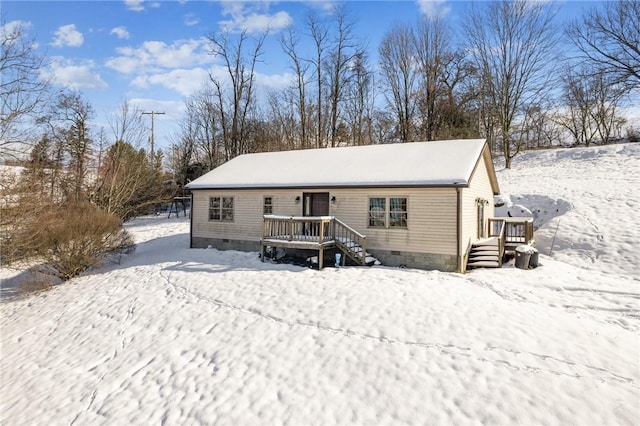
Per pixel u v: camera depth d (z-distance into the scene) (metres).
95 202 23.67
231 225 16.34
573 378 5.48
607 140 33.69
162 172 35.78
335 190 14.06
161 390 6.54
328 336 7.37
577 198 16.72
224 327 8.38
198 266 13.49
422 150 15.11
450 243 12.05
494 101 29.55
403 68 32.81
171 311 9.68
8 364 8.88
